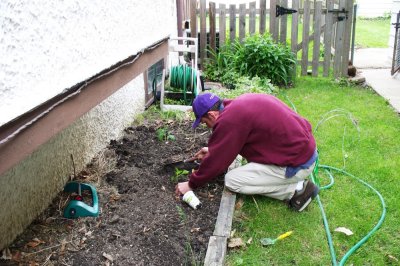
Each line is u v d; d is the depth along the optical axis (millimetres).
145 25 3004
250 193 3314
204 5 7613
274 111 3037
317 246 2875
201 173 3113
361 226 3096
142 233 2844
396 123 5184
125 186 3443
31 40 1491
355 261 2727
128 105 5070
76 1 1851
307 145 3092
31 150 1445
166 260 2607
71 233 2850
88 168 3848
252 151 3158
